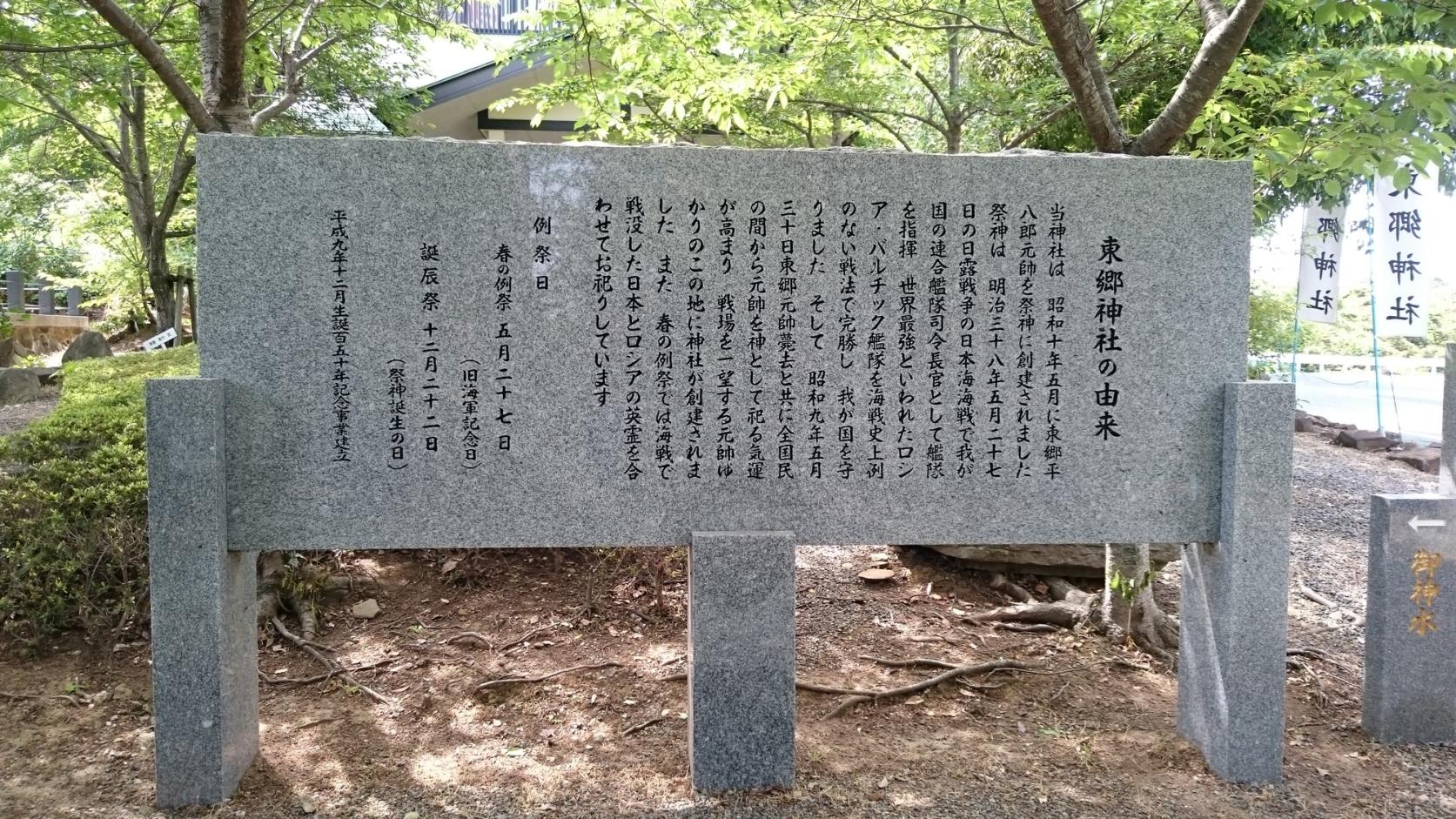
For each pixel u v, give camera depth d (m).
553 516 3.18
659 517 3.21
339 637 4.51
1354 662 4.45
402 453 3.11
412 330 3.09
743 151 3.16
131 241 16.75
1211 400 3.31
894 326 3.23
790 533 3.13
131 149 14.36
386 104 11.58
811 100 8.41
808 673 4.22
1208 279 3.29
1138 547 4.54
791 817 3.02
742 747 3.15
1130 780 3.29
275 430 3.06
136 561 4.14
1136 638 4.55
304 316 3.05
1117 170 3.25
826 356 3.22
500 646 4.45
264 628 4.48
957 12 6.15
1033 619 4.81
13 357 15.09
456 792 3.17
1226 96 5.54
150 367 7.34
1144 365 3.29
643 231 3.14
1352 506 7.45
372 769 3.31
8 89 8.54
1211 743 3.36
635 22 6.04
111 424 4.80
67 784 3.15
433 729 3.65
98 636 4.15
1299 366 16.39
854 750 3.50
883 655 4.43
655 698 3.95
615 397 3.17
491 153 3.09
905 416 3.25
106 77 8.16
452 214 3.09
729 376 3.19
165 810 3.00
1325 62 5.13
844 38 5.90
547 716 3.78
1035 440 3.29
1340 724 3.76
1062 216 3.25
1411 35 6.34
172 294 13.84
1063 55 4.33
